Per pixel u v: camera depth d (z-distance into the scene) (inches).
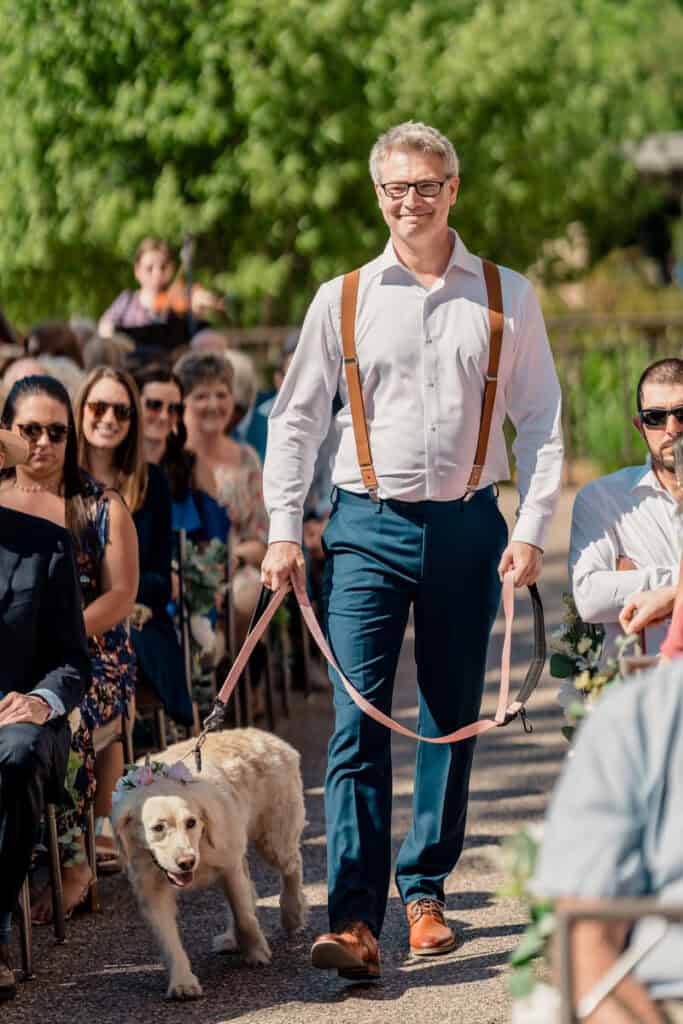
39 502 281.7
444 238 233.3
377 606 234.7
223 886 244.1
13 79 722.2
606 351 786.8
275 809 255.6
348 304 234.1
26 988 235.9
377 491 234.1
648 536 238.2
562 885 123.7
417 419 232.2
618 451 764.0
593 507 241.0
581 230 1165.1
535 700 407.2
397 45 743.7
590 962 123.2
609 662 192.9
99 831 296.5
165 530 321.7
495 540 238.2
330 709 422.3
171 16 714.2
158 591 316.2
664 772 125.3
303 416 239.9
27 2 709.3
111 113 716.7
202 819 233.5
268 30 721.0
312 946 245.6
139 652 308.5
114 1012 224.5
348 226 755.4
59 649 251.3
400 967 237.3
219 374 402.0
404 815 319.3
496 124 772.0
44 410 279.7
